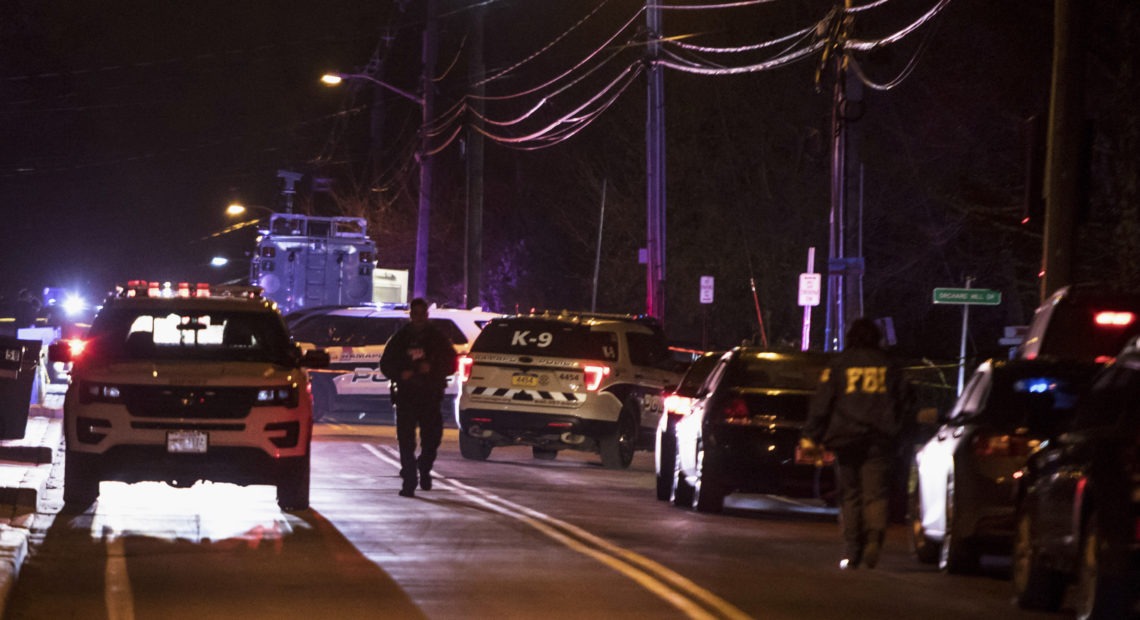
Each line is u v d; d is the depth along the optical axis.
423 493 47.31
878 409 33.41
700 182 118.31
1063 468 26.06
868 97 102.06
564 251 154.00
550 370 61.22
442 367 46.53
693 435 45.41
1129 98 67.00
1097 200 78.38
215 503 42.94
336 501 44.06
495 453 69.44
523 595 27.45
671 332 119.75
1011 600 29.11
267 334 42.81
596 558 32.75
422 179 116.62
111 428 39.53
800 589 29.31
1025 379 32.94
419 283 115.62
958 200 93.50
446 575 29.73
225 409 39.81
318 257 102.88
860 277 71.94
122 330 42.44
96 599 26.31
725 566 32.41
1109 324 41.53
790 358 45.56
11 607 25.38
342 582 28.58
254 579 28.75
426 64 117.69
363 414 84.38
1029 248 91.56
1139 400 24.09
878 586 30.41
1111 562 23.08
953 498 32.34
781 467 43.41
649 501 48.69
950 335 109.69
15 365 57.09
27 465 50.22
